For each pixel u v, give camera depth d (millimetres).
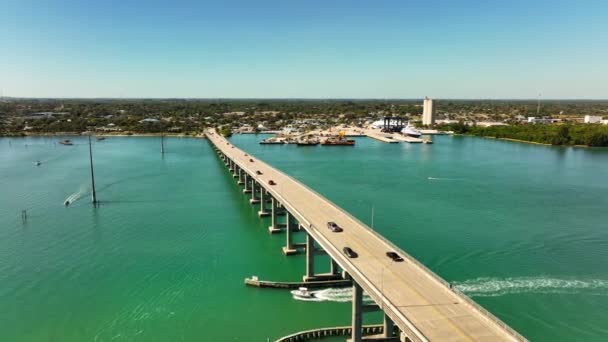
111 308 64688
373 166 182250
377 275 51406
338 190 134500
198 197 131125
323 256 84562
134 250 86688
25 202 120812
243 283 72688
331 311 63938
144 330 59281
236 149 187000
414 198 123750
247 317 62469
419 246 86188
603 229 96250
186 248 88312
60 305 65375
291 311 64000
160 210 115688
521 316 61500
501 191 132375
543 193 129500
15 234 94875
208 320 61688
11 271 76500
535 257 81125
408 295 46500
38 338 57469
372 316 62156
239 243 91688
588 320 60625
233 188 143875
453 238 90438
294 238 94500
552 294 67500
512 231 94938
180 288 70875
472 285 70375
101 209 115438
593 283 70938
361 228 68938
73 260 81500
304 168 177625
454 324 40938
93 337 57750
